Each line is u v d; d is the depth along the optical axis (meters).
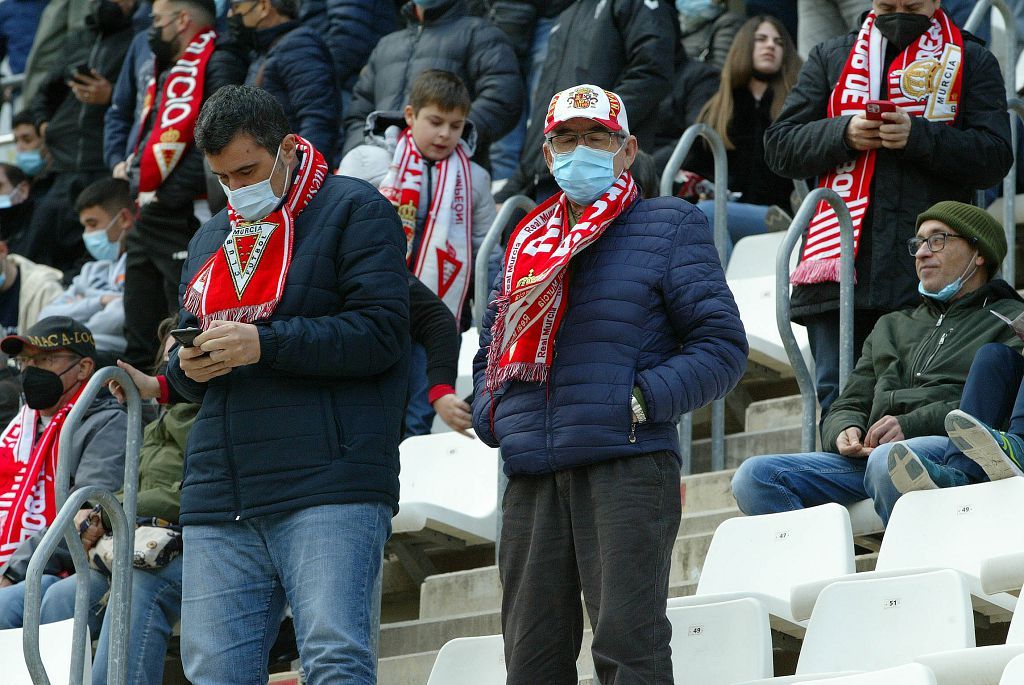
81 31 39.53
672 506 13.29
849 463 18.78
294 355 13.87
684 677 15.20
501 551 13.87
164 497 18.55
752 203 28.75
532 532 13.56
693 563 19.55
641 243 13.72
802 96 21.77
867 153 20.81
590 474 13.30
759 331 24.72
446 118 24.28
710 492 21.28
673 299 13.53
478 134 27.33
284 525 14.04
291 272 14.44
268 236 14.52
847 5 30.30
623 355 13.34
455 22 28.77
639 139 26.73
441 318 17.67
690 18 32.34
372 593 15.26
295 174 14.74
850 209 20.77
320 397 14.19
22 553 20.36
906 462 17.03
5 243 34.09
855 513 18.61
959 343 18.98
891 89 21.14
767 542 17.22
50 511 20.78
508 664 13.55
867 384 19.55
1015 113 24.41
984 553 16.23
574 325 13.56
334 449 14.06
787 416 23.58
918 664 11.74
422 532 21.22
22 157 38.34
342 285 14.43
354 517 13.98
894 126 20.16
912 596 14.62
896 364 19.39
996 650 12.17
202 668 14.08
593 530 13.25
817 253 21.08
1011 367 17.91
